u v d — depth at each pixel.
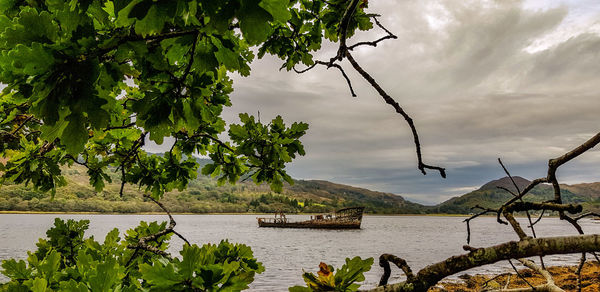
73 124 1.25
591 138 1.22
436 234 111.12
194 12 1.07
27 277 2.76
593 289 21.41
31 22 1.22
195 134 3.40
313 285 1.25
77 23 1.32
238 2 1.04
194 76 1.63
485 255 1.10
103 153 3.59
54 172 3.26
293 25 3.24
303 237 93.31
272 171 3.14
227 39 1.52
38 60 1.18
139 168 3.62
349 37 3.28
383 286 1.24
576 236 1.00
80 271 2.50
